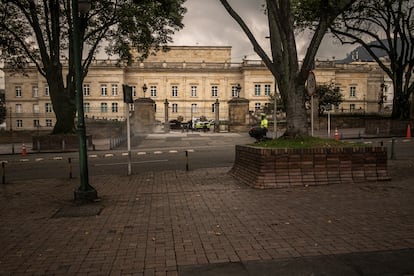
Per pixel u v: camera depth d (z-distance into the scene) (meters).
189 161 15.16
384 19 27.48
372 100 77.94
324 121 37.22
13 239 5.14
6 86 72.12
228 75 75.31
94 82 71.44
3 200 8.26
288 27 9.22
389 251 4.17
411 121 27.80
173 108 74.12
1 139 36.47
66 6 24.80
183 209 6.55
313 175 8.30
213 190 8.19
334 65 74.81
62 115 26.02
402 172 10.04
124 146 25.36
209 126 42.31
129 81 73.69
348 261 3.91
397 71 28.73
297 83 9.44
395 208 6.12
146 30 25.20
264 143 9.38
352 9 25.52
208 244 4.61
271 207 6.41
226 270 3.79
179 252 4.36
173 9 20.53
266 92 73.62
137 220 5.92
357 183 8.31
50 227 5.72
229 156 16.58
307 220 5.54
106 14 24.78
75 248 4.65
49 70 25.50
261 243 4.57
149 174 11.55
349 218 5.58
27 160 18.78
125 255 4.33
